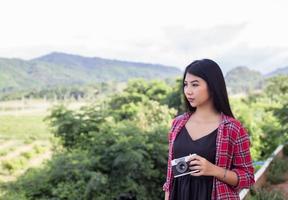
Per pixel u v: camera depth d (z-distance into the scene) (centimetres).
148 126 1825
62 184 987
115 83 11750
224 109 281
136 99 2705
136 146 1137
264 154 1847
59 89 10956
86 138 1239
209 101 283
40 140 2777
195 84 278
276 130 1812
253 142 1812
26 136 2911
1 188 983
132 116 1920
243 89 13388
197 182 272
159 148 1189
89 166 1058
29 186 996
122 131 1215
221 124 275
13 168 1691
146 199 1120
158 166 1199
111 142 1153
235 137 274
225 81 283
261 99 4328
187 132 284
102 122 1270
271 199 856
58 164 1038
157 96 2880
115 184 1094
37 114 5169
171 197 283
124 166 1086
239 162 275
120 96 2723
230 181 268
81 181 998
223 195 267
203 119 283
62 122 1229
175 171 270
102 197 1023
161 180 1198
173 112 2062
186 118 293
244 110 2166
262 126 1984
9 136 2916
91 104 1387
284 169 1266
